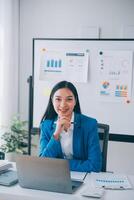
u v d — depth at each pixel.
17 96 3.81
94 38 3.32
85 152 1.98
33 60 3.33
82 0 3.57
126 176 1.73
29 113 3.18
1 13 3.57
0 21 3.58
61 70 3.27
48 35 3.72
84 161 1.87
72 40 3.21
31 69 3.77
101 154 2.07
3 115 3.64
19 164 1.45
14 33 3.70
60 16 3.66
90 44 3.18
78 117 2.04
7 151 3.32
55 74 3.28
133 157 3.45
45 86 3.31
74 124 2.01
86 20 3.57
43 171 1.40
